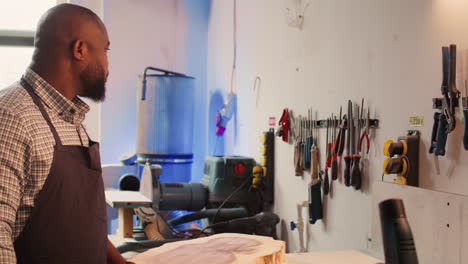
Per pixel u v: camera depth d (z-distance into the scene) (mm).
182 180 4031
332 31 2416
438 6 1702
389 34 1972
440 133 1627
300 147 2688
